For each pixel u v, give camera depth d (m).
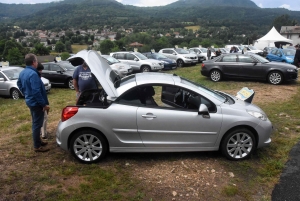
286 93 10.02
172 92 4.68
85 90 5.54
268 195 3.76
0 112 9.11
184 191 3.85
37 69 4.86
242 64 12.50
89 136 4.52
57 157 4.84
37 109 4.80
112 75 5.17
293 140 5.53
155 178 4.16
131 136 4.53
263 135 4.66
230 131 4.60
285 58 18.66
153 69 17.98
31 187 3.91
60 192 3.80
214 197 3.73
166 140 4.57
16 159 4.77
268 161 4.63
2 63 14.82
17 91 12.03
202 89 4.94
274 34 38.06
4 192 3.79
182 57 22.28
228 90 10.88
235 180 4.11
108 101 4.53
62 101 10.18
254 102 8.72
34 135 4.93
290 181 4.09
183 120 4.51
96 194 3.76
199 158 4.79
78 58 4.96
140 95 4.61
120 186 3.94
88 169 4.40
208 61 13.52
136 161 4.68
